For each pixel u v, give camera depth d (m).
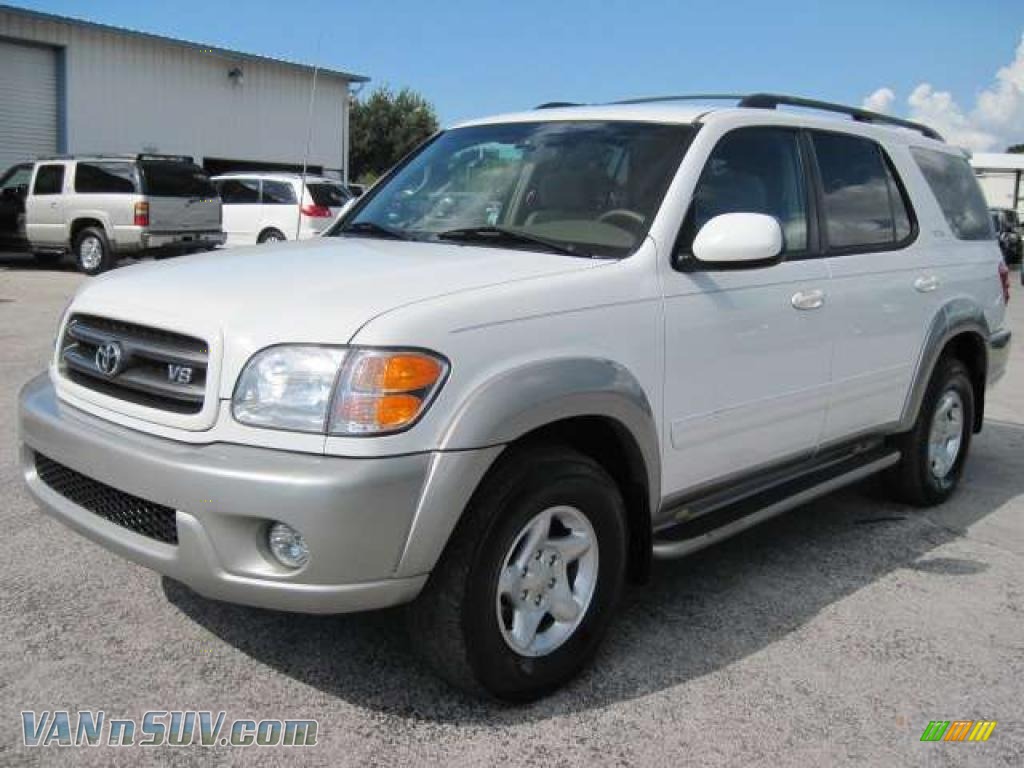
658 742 2.90
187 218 17.02
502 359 2.83
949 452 5.40
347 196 19.19
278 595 2.64
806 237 4.13
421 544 2.67
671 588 4.08
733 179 3.79
